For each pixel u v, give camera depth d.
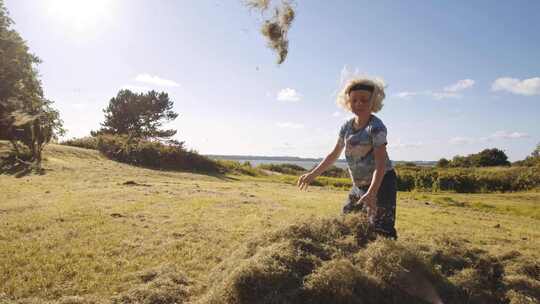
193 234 6.07
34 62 34.16
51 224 6.45
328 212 9.30
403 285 3.37
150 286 3.74
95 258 4.77
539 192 25.94
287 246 3.62
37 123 20.67
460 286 3.62
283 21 5.21
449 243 4.45
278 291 3.18
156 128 53.25
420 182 28.06
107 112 54.22
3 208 7.79
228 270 3.66
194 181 18.61
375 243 3.70
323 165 4.47
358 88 4.05
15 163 18.62
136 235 5.93
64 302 3.42
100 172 18.31
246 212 8.59
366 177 4.20
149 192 11.48
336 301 3.14
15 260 4.55
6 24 32.56
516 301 3.48
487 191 27.17
